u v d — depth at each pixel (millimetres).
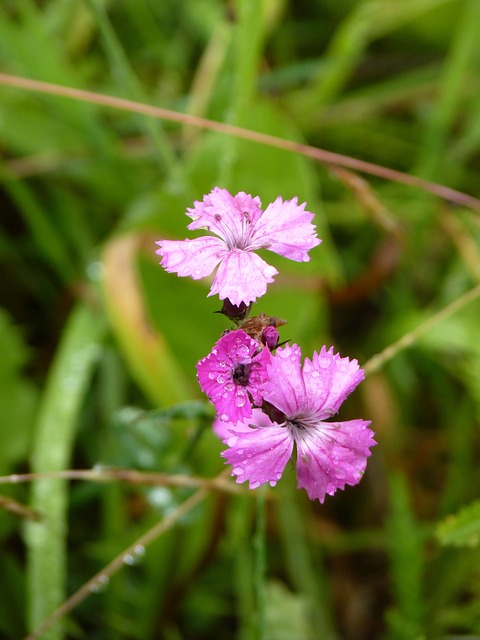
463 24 281
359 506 223
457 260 247
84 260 239
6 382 209
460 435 219
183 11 285
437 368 234
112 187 245
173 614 192
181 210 211
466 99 282
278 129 218
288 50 294
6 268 245
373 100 277
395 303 247
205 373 113
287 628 187
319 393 115
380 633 209
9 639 190
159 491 188
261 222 119
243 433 113
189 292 202
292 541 196
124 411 190
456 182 267
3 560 193
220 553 208
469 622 186
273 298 208
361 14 266
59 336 233
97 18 211
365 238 262
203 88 254
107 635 194
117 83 261
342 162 199
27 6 220
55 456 188
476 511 154
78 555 200
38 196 249
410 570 182
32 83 188
